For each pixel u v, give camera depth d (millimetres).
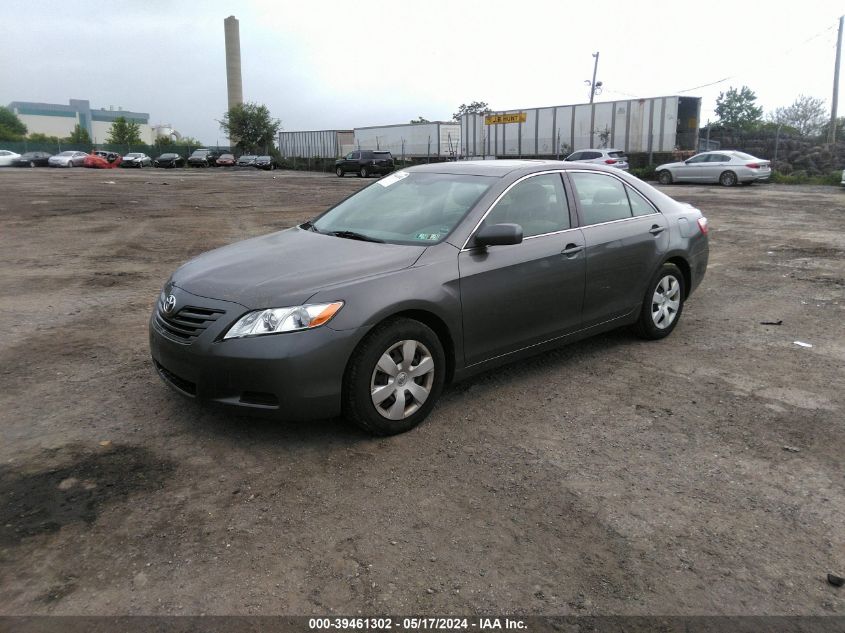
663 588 2666
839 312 6859
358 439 3916
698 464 3656
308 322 3559
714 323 6492
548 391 4691
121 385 4727
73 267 9281
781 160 35781
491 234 4105
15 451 3736
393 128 44938
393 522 3090
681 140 31766
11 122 113125
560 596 2619
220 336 3598
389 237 4426
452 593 2629
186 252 10656
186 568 2750
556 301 4734
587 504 3254
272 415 3619
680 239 5797
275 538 2959
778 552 2893
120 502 3223
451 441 3908
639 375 5016
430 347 4000
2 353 5445
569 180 5062
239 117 70438
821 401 4520
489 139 38500
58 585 2639
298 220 15023
